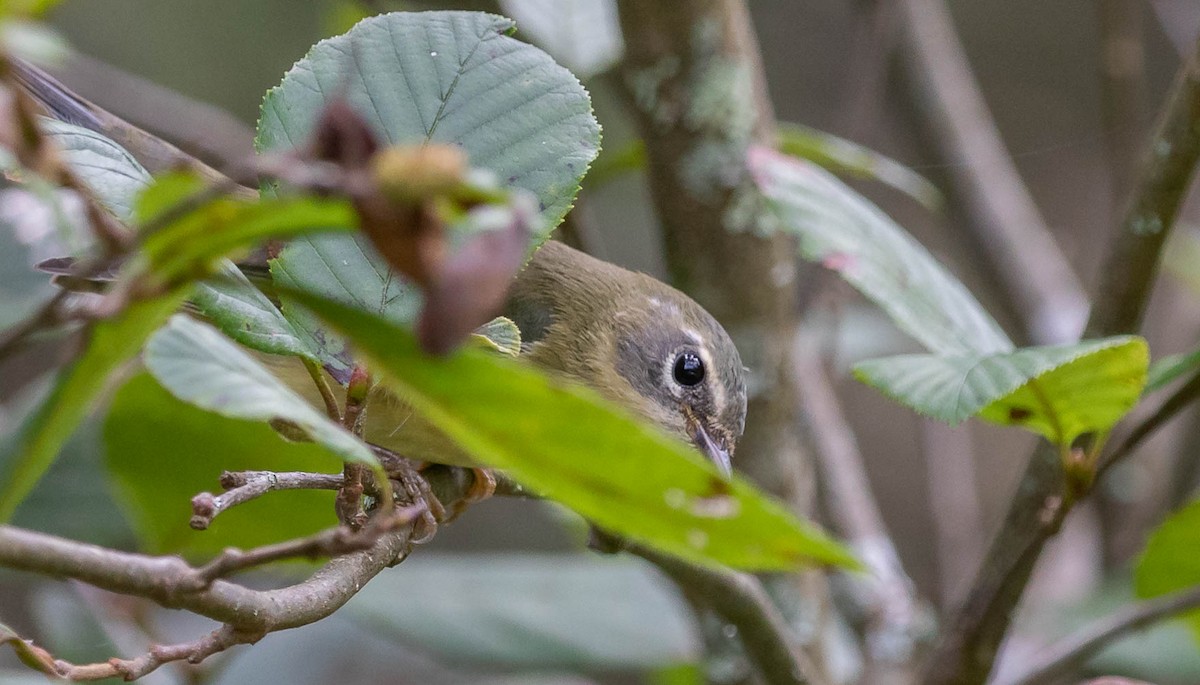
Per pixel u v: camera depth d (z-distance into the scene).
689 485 3.17
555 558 9.98
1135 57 11.30
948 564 12.02
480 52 4.85
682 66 8.88
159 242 2.92
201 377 3.57
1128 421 10.32
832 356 11.12
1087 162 17.88
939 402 5.32
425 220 2.63
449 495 7.30
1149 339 13.62
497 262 2.62
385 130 4.70
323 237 4.62
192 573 3.54
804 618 9.28
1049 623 10.05
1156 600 7.01
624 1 8.79
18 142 2.90
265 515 7.60
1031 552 6.32
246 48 14.49
